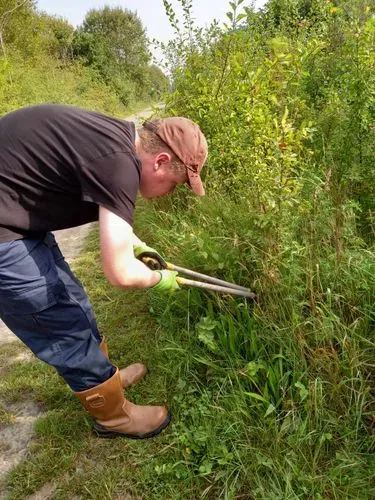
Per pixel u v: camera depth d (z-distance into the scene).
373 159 2.97
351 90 2.99
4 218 1.65
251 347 2.29
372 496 1.73
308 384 2.05
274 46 2.89
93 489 1.96
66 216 1.76
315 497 1.77
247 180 2.73
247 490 1.88
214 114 3.32
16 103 12.86
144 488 1.94
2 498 1.99
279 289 2.25
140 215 4.34
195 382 2.38
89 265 4.03
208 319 2.42
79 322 1.91
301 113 3.57
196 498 1.89
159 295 2.98
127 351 2.80
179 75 4.38
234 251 2.58
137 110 25.00
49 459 2.12
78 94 20.91
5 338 3.15
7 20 18.70
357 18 3.12
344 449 1.92
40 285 1.75
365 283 2.19
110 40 33.25
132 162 1.57
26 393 2.59
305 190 2.75
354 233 2.60
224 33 3.70
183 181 1.81
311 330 2.19
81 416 2.35
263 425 2.03
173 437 2.16
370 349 2.09
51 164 1.60
